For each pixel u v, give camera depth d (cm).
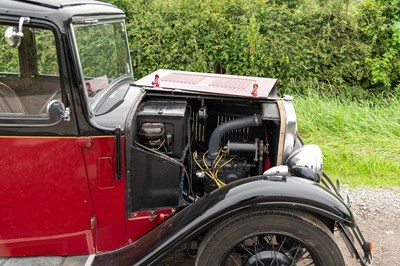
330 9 873
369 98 872
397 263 384
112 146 288
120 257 302
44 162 284
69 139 280
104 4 365
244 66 866
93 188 294
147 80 381
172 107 323
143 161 307
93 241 307
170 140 314
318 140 657
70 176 289
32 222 298
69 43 267
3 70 282
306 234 285
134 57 898
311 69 887
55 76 277
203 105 348
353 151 618
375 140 643
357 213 465
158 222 321
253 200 281
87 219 301
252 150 345
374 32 873
